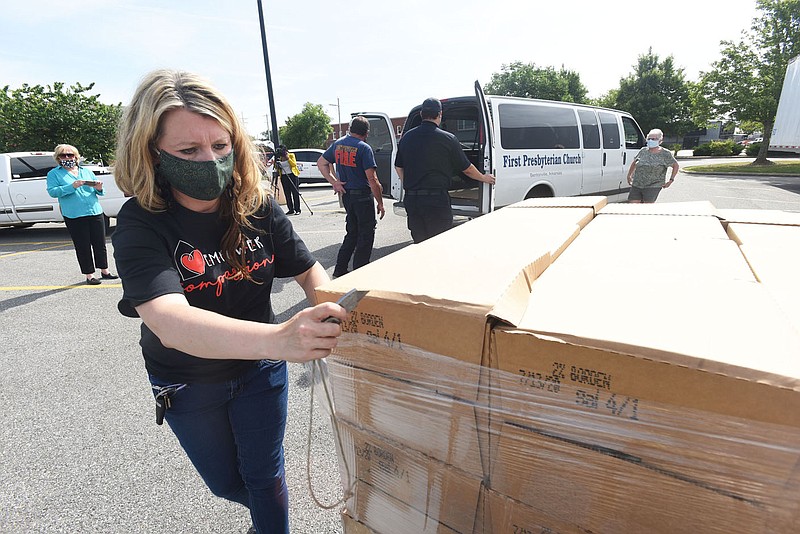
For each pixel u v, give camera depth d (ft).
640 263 3.58
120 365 9.90
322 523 5.68
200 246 3.60
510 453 2.63
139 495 6.16
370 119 21.22
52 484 6.37
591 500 2.43
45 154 26.09
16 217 25.22
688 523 2.18
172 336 2.88
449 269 3.29
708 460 2.02
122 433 7.50
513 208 6.16
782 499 1.91
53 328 12.10
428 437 2.98
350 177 13.99
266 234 4.05
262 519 4.40
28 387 9.02
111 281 16.67
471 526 2.98
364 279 3.27
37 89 38.93
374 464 3.44
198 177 3.27
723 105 67.31
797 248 3.80
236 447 4.29
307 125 134.31
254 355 2.69
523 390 2.47
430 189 12.23
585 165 20.03
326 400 3.67
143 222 3.34
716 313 2.49
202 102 3.24
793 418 1.79
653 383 2.07
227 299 3.79
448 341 2.66
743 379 1.85
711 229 4.59
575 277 3.32
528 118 17.57
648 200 18.29
